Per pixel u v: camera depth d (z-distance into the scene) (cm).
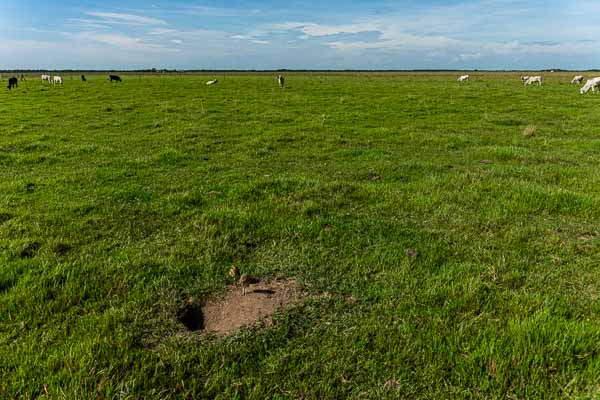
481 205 611
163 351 293
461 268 420
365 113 1912
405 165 902
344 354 293
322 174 852
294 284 396
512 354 279
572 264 433
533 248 471
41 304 348
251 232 514
